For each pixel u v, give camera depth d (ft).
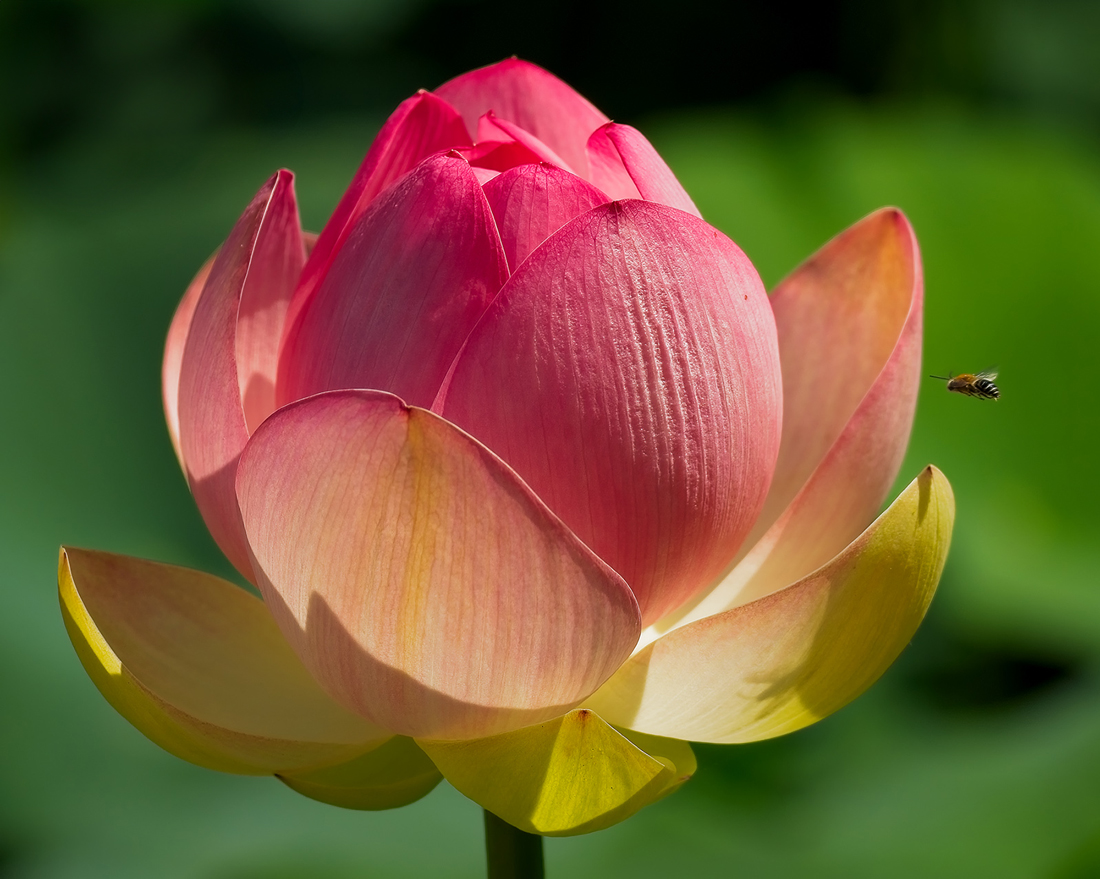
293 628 3.03
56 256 5.20
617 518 3.03
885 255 3.32
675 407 3.03
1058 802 3.84
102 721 4.10
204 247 5.35
